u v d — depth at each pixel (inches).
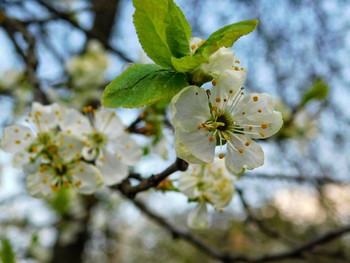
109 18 17.3
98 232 21.3
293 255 8.7
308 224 23.4
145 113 6.8
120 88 4.0
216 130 4.4
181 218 28.2
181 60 3.9
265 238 24.1
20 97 13.3
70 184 6.1
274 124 4.6
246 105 4.6
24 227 16.0
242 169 4.5
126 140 6.5
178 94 4.1
